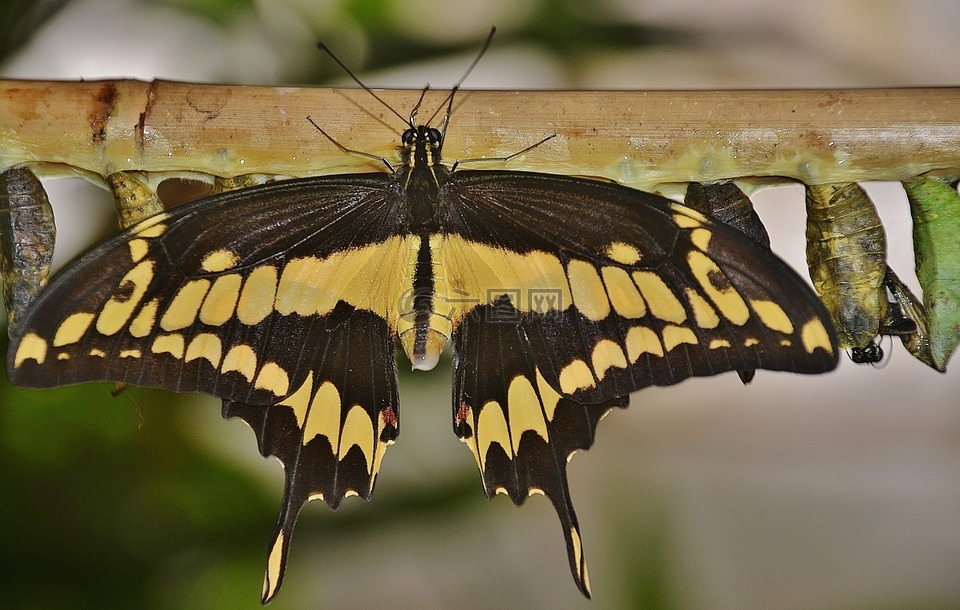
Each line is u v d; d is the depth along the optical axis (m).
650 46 0.84
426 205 0.77
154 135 0.77
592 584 0.98
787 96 0.76
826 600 0.98
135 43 0.85
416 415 0.84
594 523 0.98
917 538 1.01
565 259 0.76
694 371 0.74
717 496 1.02
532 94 0.77
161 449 0.81
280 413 0.77
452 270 0.77
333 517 0.83
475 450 0.77
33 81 0.77
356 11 0.83
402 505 0.83
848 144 0.76
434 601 1.00
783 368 0.74
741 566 1.01
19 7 0.82
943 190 0.76
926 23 0.90
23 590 0.81
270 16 0.83
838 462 1.03
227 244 0.75
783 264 0.74
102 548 0.81
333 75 0.83
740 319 0.74
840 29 0.90
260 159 0.77
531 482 0.77
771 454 1.03
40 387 0.74
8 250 0.77
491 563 1.00
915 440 1.02
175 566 0.82
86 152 0.77
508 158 0.77
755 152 0.77
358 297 0.77
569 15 0.84
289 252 0.76
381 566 0.99
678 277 0.75
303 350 0.76
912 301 0.77
